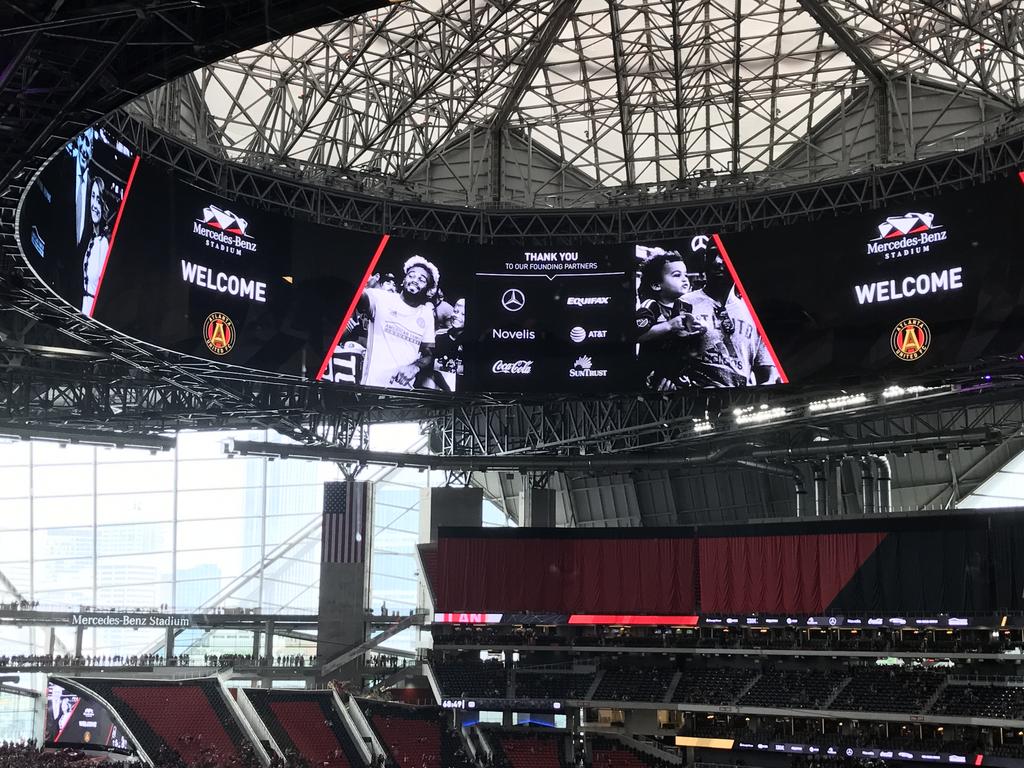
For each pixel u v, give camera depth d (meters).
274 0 29.61
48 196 44.97
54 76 32.59
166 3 27.83
